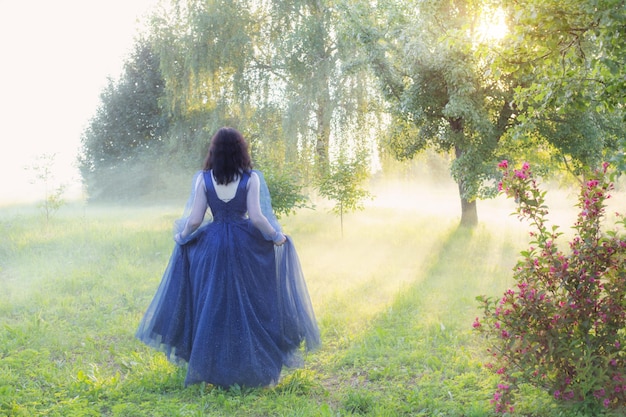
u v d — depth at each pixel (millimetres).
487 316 4195
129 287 8625
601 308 4016
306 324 4949
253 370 4551
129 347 5824
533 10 4617
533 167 15797
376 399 4371
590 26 4559
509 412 3988
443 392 4480
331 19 22906
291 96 23391
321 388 4703
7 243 12086
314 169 15352
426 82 15570
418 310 7125
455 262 10469
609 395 3861
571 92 5059
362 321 6711
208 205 4777
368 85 22125
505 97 15070
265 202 4844
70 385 4652
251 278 4664
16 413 4102
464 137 15711
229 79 25781
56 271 9609
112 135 34375
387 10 16516
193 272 4746
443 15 14992
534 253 4133
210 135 27500
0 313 7191
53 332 6215
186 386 4598
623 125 15250
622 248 3975
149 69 34750
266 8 25469
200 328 4559
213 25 25016
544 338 4004
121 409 4148
